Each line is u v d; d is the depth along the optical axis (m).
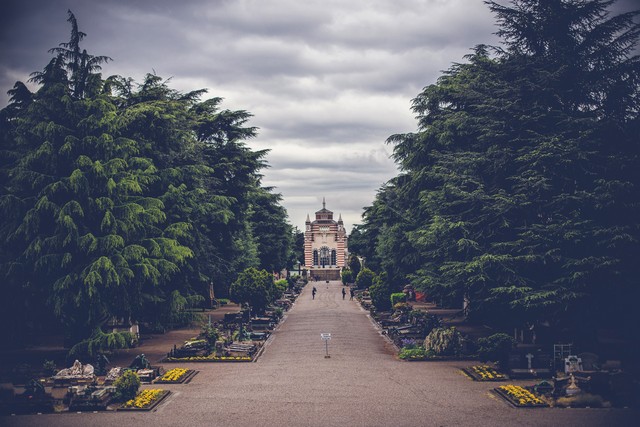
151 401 21.03
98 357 26.88
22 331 34.91
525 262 29.39
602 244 28.12
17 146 31.23
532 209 30.86
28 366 25.92
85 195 29.12
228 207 45.97
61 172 29.70
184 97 46.12
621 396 20.83
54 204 28.20
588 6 32.34
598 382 21.12
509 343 25.98
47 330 39.94
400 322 43.91
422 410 19.78
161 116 34.97
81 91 31.83
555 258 28.34
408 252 43.19
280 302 64.12
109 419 19.28
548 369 25.16
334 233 138.00
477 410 19.75
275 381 24.80
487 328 41.81
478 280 29.66
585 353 24.61
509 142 31.98
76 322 30.03
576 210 28.77
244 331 37.84
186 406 20.70
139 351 33.34
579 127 29.95
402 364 28.78
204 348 31.50
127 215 29.47
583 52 32.69
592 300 29.03
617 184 27.55
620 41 31.45
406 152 42.06
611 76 30.86
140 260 29.41
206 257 39.69
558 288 28.30
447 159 35.56
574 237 28.25
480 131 34.81
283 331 44.00
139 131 34.78
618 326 33.16
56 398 21.81
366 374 26.14
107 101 30.53
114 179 29.72
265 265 70.56
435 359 29.75
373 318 52.69
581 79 31.30
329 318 52.91
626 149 30.30
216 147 47.66
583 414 19.23
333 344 36.22
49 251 28.36
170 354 30.38
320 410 19.86
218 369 27.84
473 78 36.28
